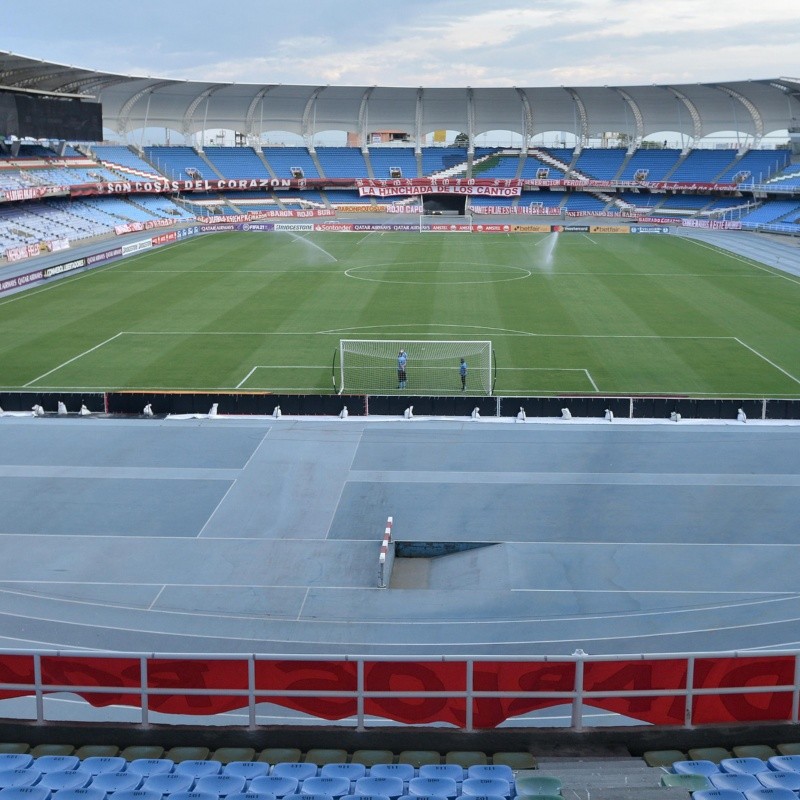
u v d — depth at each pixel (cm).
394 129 14638
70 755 1401
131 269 8250
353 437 3562
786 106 12862
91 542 2680
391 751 1438
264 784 1234
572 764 1358
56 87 10412
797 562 2545
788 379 4588
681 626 2212
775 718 1434
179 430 3650
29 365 4838
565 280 7788
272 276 7912
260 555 2603
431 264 8744
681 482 3112
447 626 2220
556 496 3006
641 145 14675
